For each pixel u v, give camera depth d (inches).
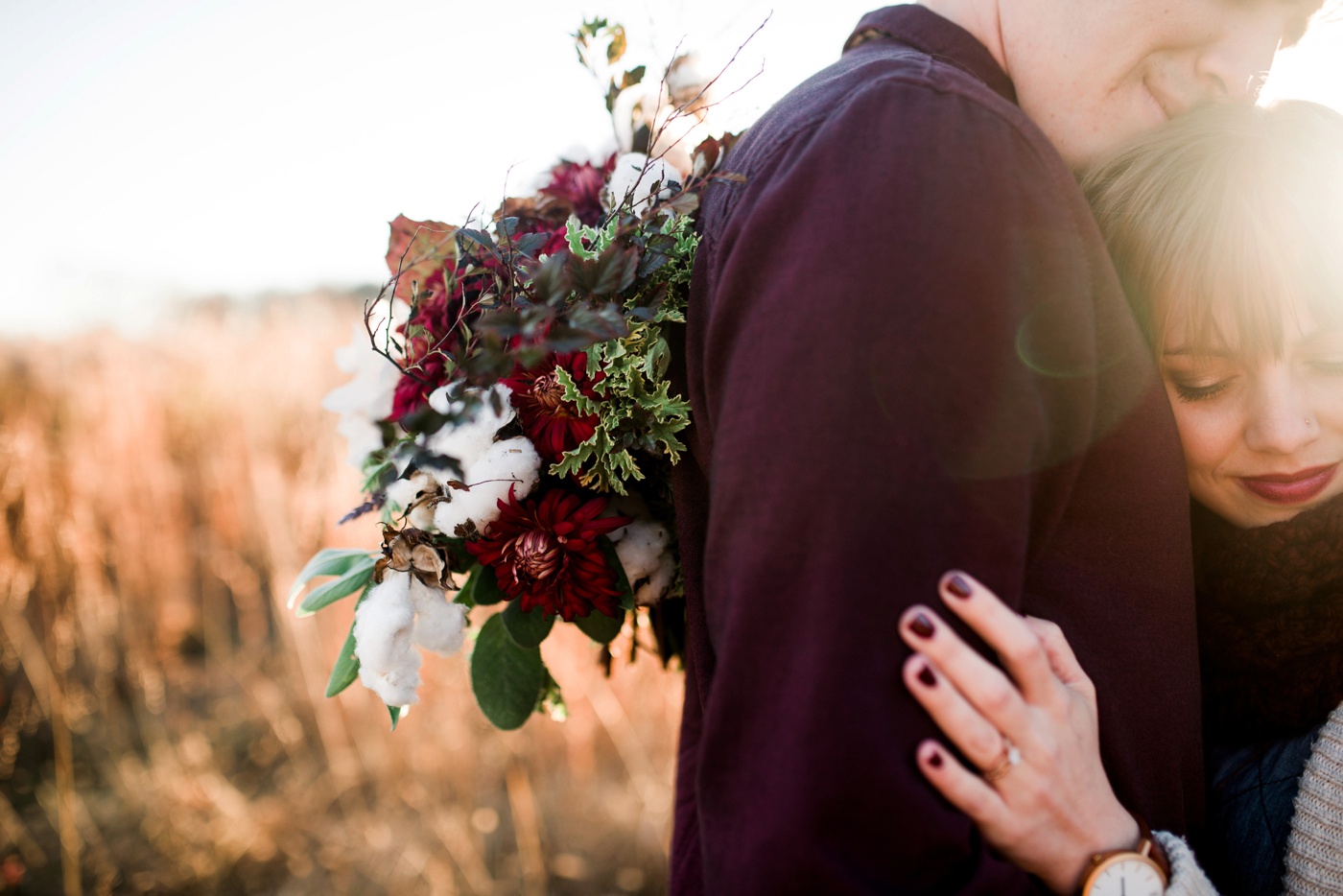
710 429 25.9
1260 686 32.4
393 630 29.0
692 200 27.0
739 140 29.9
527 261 29.6
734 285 22.7
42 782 119.6
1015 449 20.2
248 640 146.9
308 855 108.9
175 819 110.7
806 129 23.5
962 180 20.7
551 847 109.0
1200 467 32.6
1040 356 21.8
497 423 29.1
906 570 19.2
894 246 20.1
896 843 19.0
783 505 19.9
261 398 142.1
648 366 27.6
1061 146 30.6
